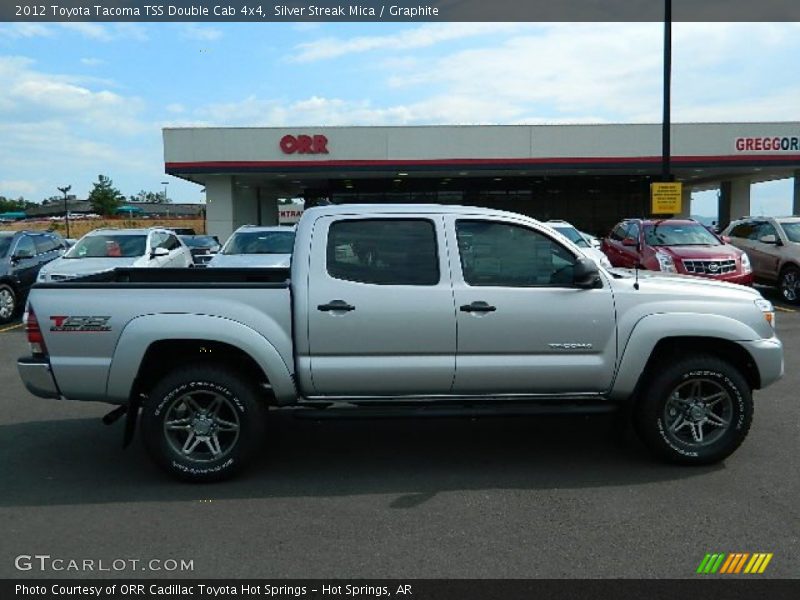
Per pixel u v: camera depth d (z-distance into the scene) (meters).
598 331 5.03
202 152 29.11
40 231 15.63
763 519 4.25
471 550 3.89
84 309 4.84
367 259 5.02
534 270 5.09
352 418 4.96
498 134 29.23
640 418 5.21
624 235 15.15
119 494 4.79
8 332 12.39
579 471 5.16
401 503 4.58
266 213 41.47
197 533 4.14
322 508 4.51
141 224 64.56
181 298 4.88
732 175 34.94
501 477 5.05
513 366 4.98
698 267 12.53
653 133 29.23
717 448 5.18
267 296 4.90
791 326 11.59
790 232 14.77
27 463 5.44
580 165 29.38
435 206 5.17
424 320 4.91
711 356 5.20
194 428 4.98
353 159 29.27
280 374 4.88
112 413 5.11
